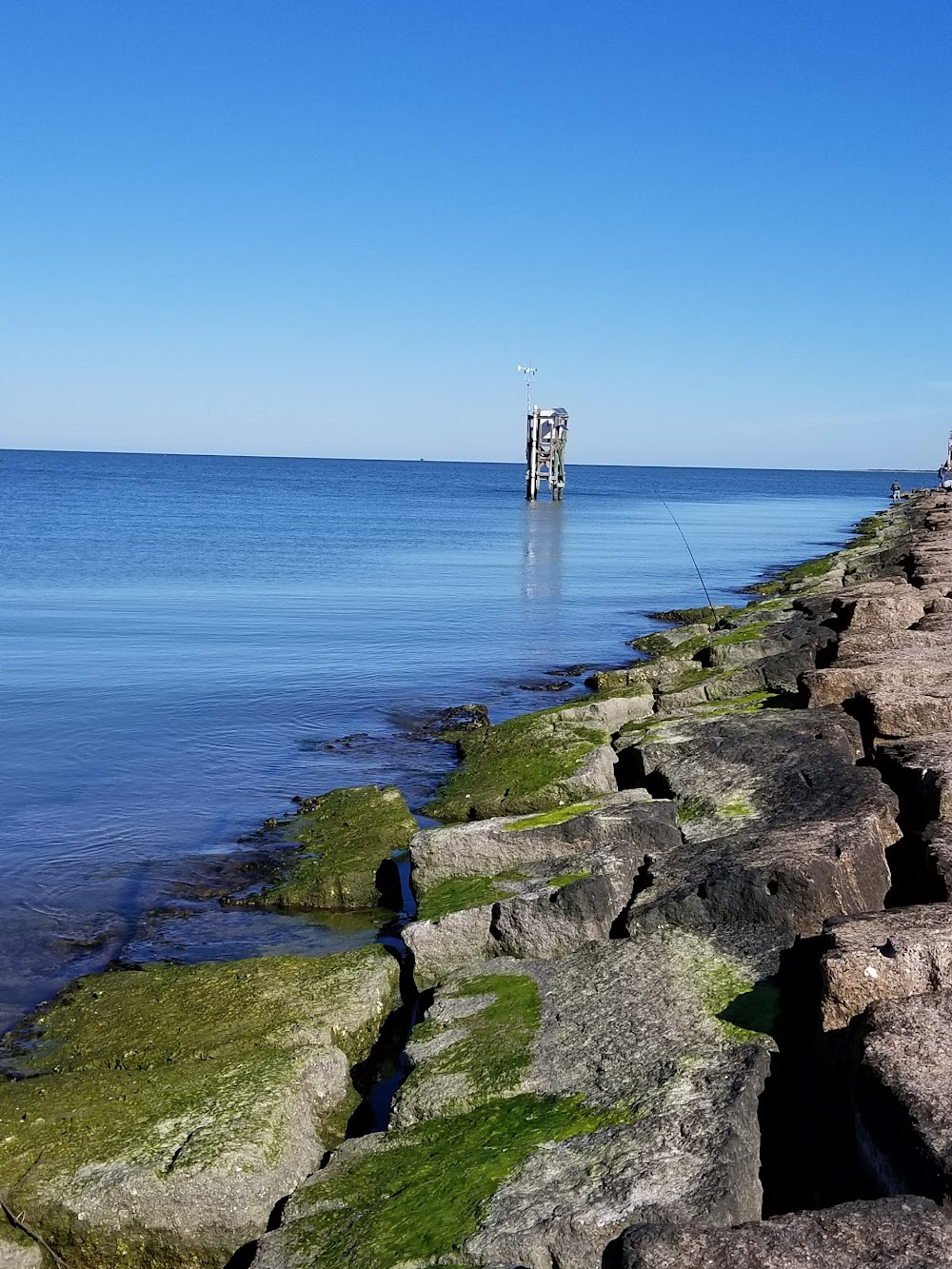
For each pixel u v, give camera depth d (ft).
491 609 119.14
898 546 114.62
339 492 453.17
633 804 35.22
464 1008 26.03
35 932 37.09
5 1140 22.29
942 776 29.48
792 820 31.04
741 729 40.01
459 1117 21.95
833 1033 19.93
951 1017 17.97
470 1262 17.34
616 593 136.26
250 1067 24.34
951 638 49.21
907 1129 15.70
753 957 24.53
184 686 76.23
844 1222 14.06
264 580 141.59
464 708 69.31
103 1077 24.88
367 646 93.97
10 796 52.01
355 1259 18.17
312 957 33.63
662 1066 21.17
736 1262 13.60
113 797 52.03
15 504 300.61
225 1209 20.53
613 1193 17.62
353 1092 25.57
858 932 21.25
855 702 40.86
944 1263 13.20
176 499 358.02
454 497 426.10
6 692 73.36
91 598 120.06
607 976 25.36
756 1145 18.83
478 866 34.35
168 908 39.19
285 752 60.34
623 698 56.90
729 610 108.17
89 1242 20.47
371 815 45.39
